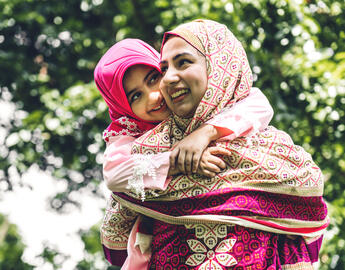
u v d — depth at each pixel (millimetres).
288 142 2336
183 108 2271
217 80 2281
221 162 2209
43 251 8367
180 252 2223
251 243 2191
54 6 7570
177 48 2297
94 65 7434
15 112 7473
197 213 2199
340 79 5973
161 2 6906
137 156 2283
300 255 2359
